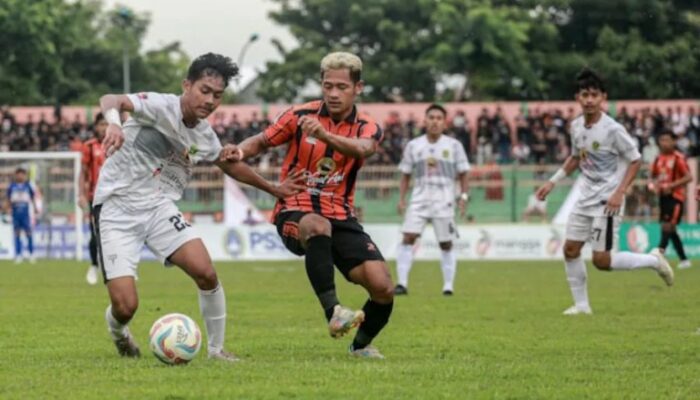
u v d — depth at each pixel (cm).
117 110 1159
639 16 6800
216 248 4272
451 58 6700
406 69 6788
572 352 1379
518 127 5497
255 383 1066
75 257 4403
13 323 1755
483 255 4275
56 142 5656
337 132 1247
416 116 5744
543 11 6881
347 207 1258
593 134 1897
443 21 6738
